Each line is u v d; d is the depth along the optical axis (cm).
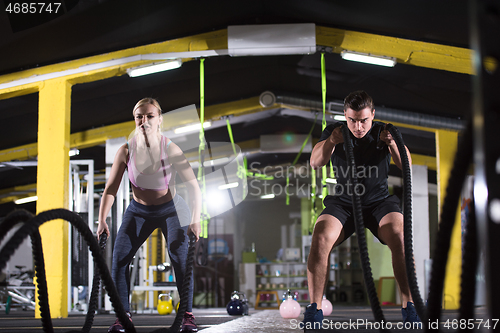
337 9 502
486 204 41
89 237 102
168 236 219
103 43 540
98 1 454
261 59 648
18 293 840
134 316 503
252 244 1419
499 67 43
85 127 770
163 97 718
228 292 1417
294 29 523
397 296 1098
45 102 543
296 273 1327
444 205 61
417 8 468
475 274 54
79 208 741
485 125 42
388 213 206
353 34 536
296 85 741
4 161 811
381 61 539
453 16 468
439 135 780
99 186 1109
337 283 1305
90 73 548
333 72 674
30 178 1013
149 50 550
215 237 1448
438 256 62
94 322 351
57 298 494
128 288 216
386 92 707
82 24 489
